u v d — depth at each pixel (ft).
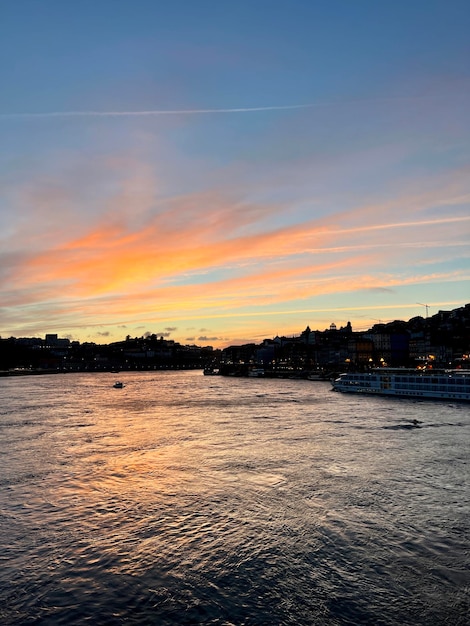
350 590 154.40
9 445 359.46
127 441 371.97
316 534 192.13
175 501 230.48
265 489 244.63
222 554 178.29
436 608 144.77
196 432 406.00
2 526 204.03
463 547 179.63
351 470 273.95
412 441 345.31
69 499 235.40
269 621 140.46
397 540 185.68
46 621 141.90
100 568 170.09
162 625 139.74
